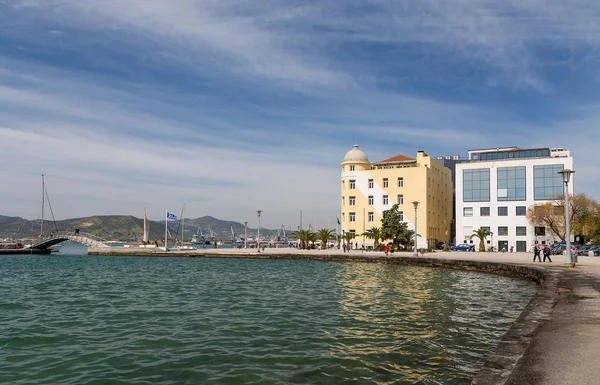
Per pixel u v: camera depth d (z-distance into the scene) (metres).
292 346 12.48
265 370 10.21
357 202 98.81
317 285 29.44
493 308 19.39
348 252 76.69
